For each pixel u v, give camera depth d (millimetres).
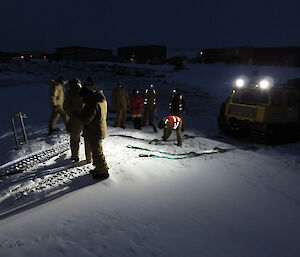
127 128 8172
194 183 3926
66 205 2943
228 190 3834
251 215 3148
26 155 5191
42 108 10773
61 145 5773
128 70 36594
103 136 3760
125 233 2473
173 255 2219
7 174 4117
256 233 2768
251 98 8164
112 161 4453
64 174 3943
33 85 17422
